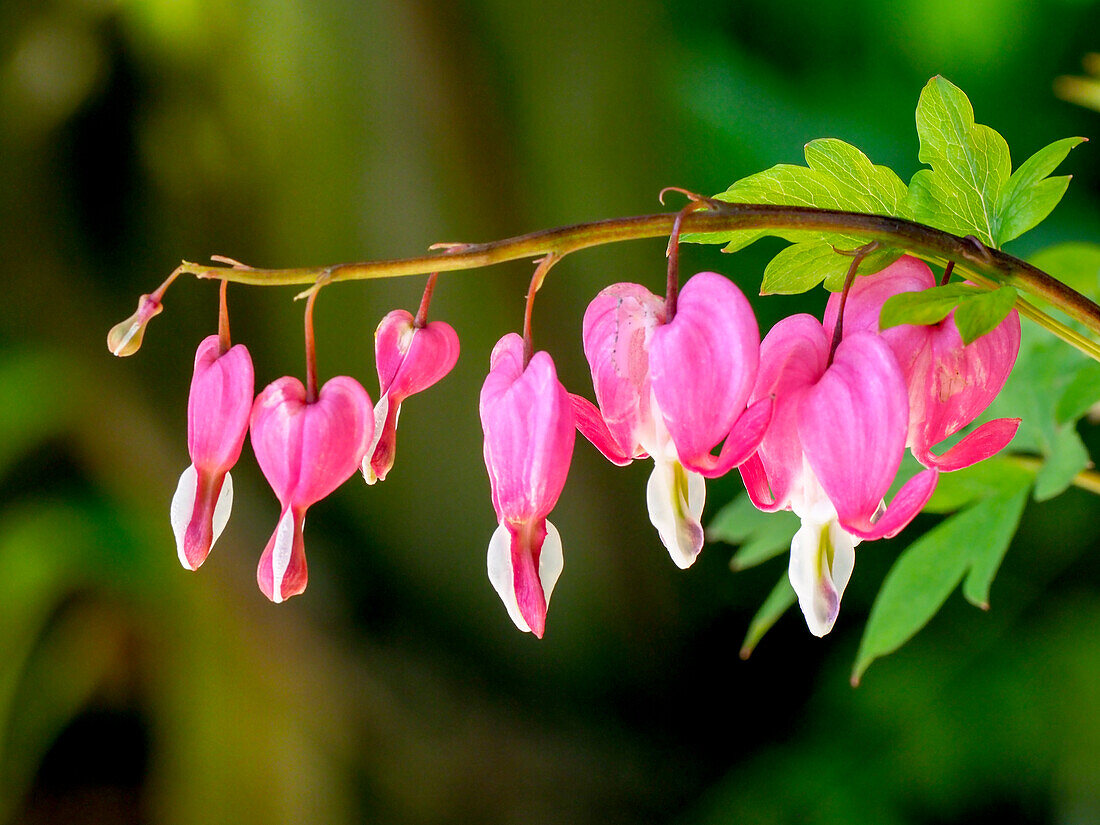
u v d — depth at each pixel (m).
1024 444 0.52
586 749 1.08
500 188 1.01
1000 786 1.01
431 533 1.09
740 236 0.46
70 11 1.04
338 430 0.44
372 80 0.99
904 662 1.09
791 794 1.04
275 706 1.11
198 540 0.44
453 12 0.96
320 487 0.44
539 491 0.43
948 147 0.46
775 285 0.46
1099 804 0.96
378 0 0.95
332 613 1.11
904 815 1.01
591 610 1.08
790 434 0.43
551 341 1.02
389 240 1.03
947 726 1.04
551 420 0.43
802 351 0.43
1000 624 1.08
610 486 1.03
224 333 0.44
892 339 0.44
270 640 1.10
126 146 1.09
